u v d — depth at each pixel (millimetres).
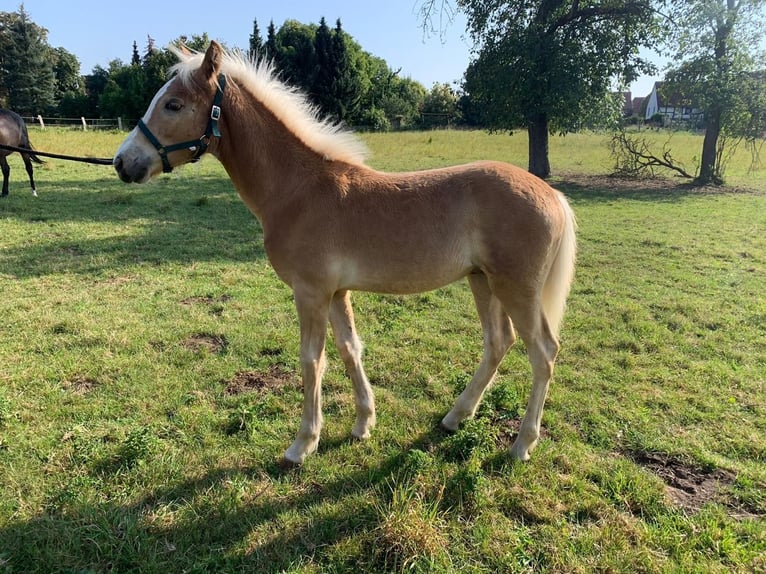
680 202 11859
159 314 4770
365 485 2656
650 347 4348
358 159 2854
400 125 46031
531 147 16453
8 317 4504
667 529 2318
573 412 3348
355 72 44781
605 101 14578
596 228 9031
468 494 2496
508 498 2535
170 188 11984
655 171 17641
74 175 13281
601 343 4422
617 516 2410
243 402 3365
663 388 3662
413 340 4457
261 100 2744
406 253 2609
